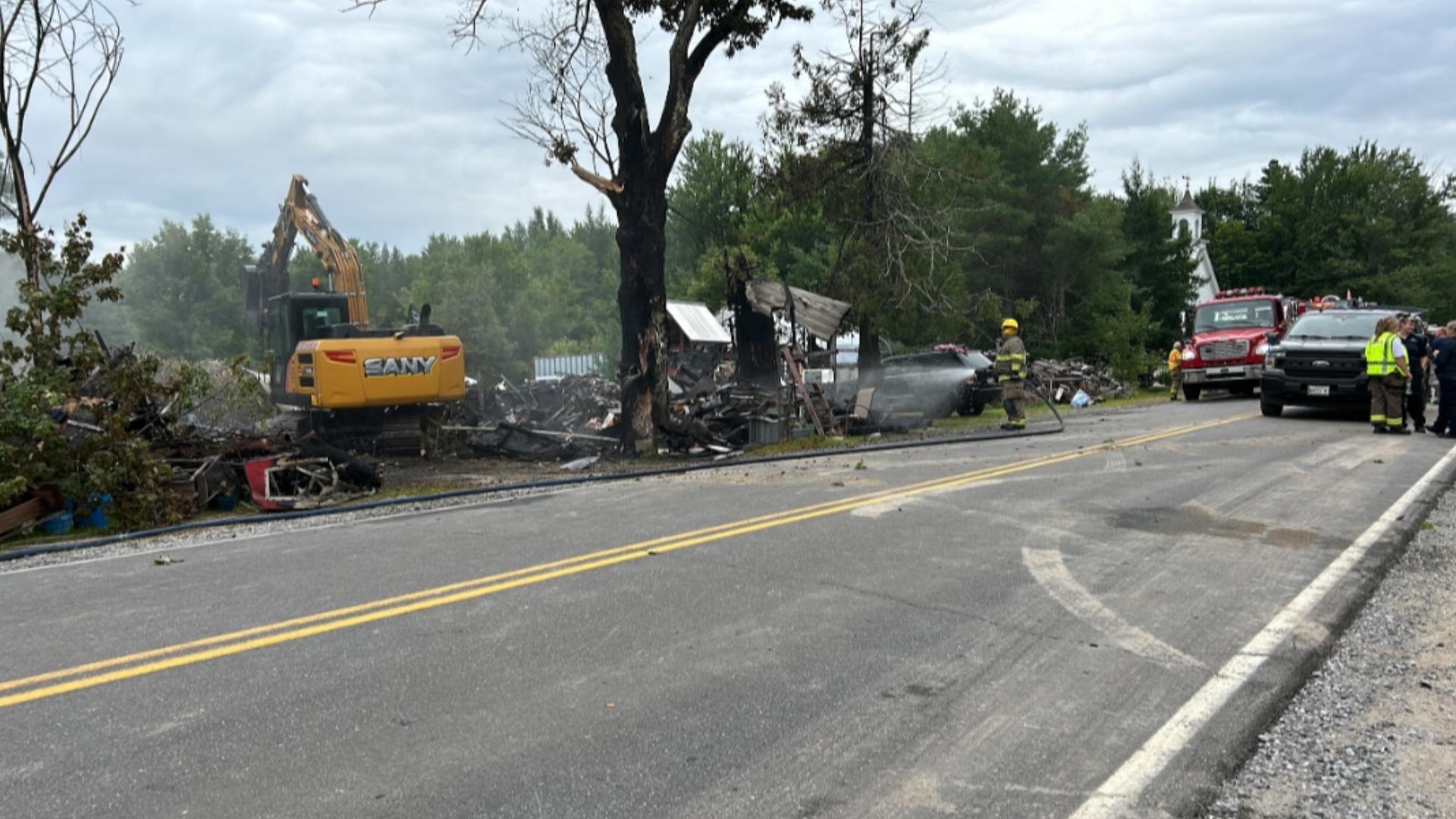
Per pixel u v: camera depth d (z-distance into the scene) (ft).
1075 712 14.28
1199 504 30.19
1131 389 107.14
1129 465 38.65
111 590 22.59
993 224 132.16
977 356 79.61
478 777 12.28
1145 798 11.77
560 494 36.09
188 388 43.42
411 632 18.16
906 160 73.97
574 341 181.68
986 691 15.10
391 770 12.51
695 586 21.12
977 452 45.14
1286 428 53.42
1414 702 14.87
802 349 65.16
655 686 15.35
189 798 11.82
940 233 77.51
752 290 63.46
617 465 47.52
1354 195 205.16
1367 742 13.51
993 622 18.49
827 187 74.54
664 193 52.01
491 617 19.08
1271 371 59.62
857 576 21.88
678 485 37.40
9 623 19.80
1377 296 195.31
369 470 40.19
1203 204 290.35
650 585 21.29
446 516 31.94
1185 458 40.52
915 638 17.60
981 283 132.57
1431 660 16.65
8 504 32.09
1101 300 134.51
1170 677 15.66
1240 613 18.98
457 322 132.98
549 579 21.88
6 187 51.31
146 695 15.24
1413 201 203.62
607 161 51.57
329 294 59.00
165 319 173.58
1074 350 131.54
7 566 26.94
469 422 58.18
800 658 16.56
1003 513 28.96
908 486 34.14
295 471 38.11
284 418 56.24
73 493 33.01
